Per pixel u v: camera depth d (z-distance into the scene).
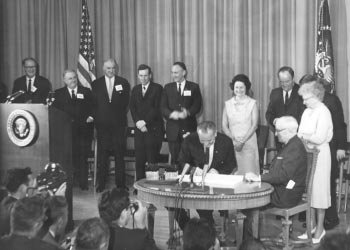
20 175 3.58
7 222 3.17
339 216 6.11
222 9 7.96
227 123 6.62
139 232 3.12
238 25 7.84
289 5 7.66
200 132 4.70
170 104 7.01
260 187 4.29
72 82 7.50
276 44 7.75
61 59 8.66
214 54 8.02
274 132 6.62
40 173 4.06
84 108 7.53
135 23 8.41
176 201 4.04
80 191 7.46
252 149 6.48
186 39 8.16
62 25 8.62
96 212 6.19
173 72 7.01
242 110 6.48
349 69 7.37
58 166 3.86
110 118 7.39
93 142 8.27
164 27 8.27
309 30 7.57
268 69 7.80
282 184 4.59
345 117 7.39
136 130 7.12
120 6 8.42
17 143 4.48
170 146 6.92
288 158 4.60
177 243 4.90
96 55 8.52
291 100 6.45
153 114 7.10
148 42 8.36
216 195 3.96
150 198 4.20
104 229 2.54
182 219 4.85
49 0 8.62
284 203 4.57
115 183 7.62
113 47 8.49
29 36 8.64
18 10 8.62
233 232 5.36
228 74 7.98
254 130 6.46
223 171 5.03
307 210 4.80
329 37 7.18
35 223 2.52
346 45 7.38
